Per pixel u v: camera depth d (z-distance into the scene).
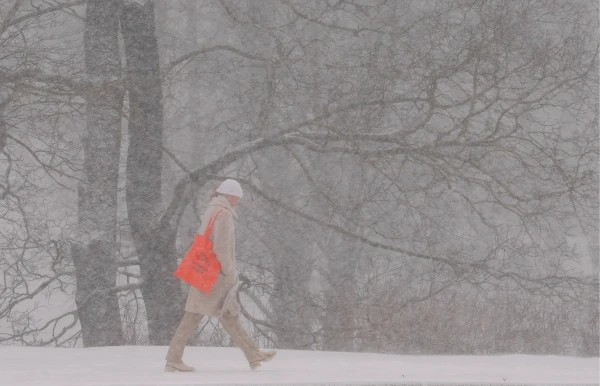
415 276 66.75
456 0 63.38
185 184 69.19
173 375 30.70
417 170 70.12
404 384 28.98
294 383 28.08
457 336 60.19
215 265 31.86
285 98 70.81
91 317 68.56
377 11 70.31
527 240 72.94
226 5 71.25
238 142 74.94
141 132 71.88
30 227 63.84
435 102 62.47
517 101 62.00
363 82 66.00
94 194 69.31
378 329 61.44
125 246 77.19
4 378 29.56
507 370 35.78
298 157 69.69
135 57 71.06
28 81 59.69
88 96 61.47
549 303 62.03
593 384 30.50
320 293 74.00
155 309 70.00
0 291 65.44
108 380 28.70
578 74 62.03
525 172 66.56
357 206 70.69
